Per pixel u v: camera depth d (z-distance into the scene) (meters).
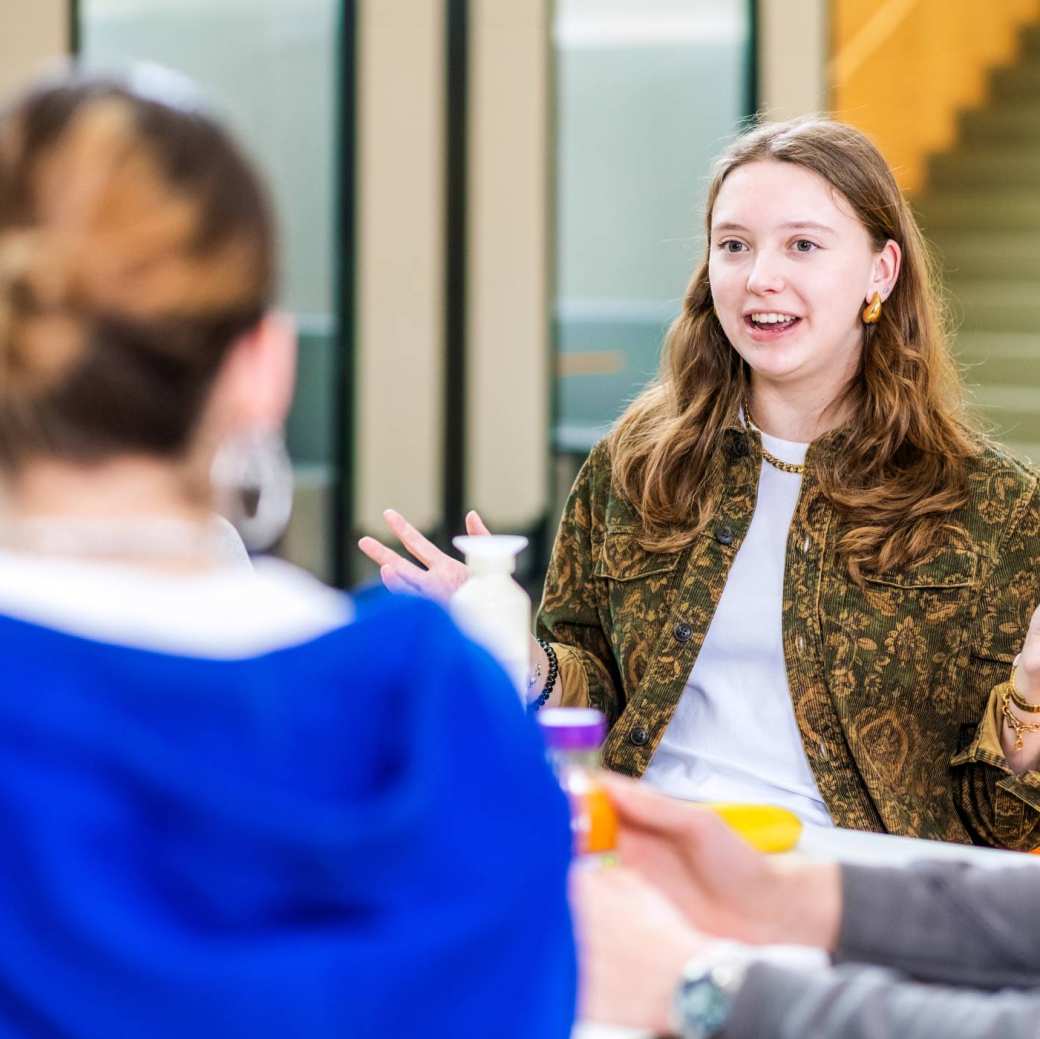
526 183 7.71
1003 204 9.11
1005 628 2.39
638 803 1.50
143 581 0.90
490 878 0.92
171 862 0.85
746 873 1.50
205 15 7.00
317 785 0.88
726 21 7.50
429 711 0.91
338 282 7.54
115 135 0.88
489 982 0.91
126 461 0.90
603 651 2.65
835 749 2.36
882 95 8.34
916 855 1.81
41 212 0.88
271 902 0.87
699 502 2.50
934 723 2.39
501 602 1.94
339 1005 0.86
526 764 0.95
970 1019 1.21
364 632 0.93
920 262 2.46
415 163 7.62
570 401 7.79
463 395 7.81
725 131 7.54
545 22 7.63
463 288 7.75
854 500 2.39
